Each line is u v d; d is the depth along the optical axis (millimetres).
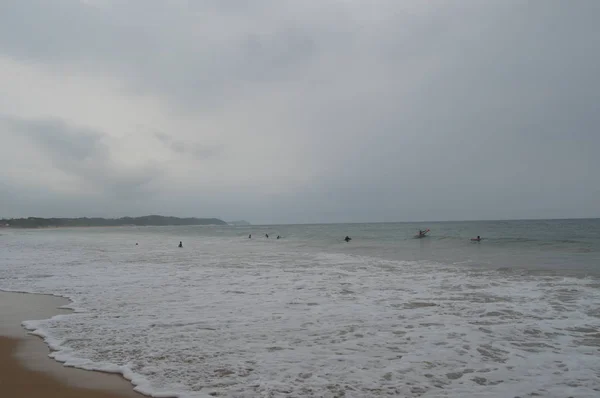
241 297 9781
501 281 11602
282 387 4531
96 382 4770
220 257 21234
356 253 22609
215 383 4652
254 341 6262
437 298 9406
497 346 5961
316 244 32781
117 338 6480
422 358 5473
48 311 8562
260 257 20891
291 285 11477
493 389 4484
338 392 4398
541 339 6281
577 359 5398
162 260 19844
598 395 4320
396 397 4277
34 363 5430
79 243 40625
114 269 16000
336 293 10188
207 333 6707
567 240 27188
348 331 6785
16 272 15336
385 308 8461
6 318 8016
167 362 5359
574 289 10227
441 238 35375
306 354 5652
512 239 29531
